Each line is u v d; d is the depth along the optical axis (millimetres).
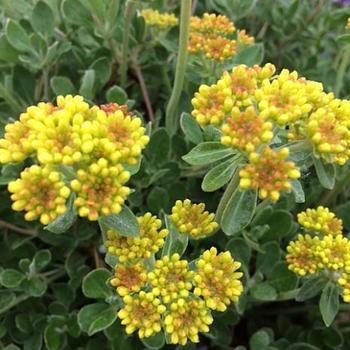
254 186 110
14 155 110
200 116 120
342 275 136
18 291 170
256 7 245
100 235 182
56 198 105
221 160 132
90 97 178
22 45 183
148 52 209
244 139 111
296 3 230
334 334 175
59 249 181
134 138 111
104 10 183
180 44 163
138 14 196
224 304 122
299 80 124
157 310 120
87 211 105
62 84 183
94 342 168
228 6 208
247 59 186
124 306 130
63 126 108
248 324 191
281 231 173
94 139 107
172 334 119
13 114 193
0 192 177
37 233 179
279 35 236
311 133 116
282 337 186
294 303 192
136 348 164
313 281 144
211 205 186
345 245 138
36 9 184
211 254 125
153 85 216
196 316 121
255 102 121
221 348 181
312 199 193
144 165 173
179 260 128
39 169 106
